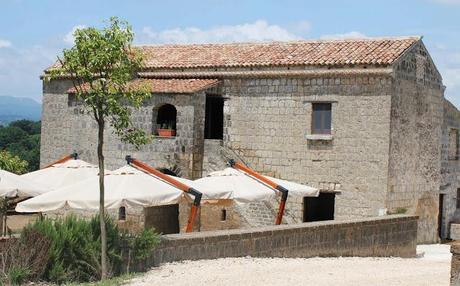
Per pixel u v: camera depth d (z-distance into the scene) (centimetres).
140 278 1628
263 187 2598
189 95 3284
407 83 3212
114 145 3500
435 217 3594
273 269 1794
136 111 3406
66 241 1670
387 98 3038
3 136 7656
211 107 3625
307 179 3206
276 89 3284
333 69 3127
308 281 1628
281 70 3250
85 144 3656
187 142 3303
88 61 1631
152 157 3384
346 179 3123
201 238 1881
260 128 3319
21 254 1593
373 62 3030
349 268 1923
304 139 3212
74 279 1662
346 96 3122
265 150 3303
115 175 2081
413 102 3291
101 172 1672
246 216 3331
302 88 3222
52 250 1636
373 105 3067
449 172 3853
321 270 1836
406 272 1892
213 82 3375
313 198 3322
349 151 3116
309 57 3244
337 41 3394
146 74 3591
